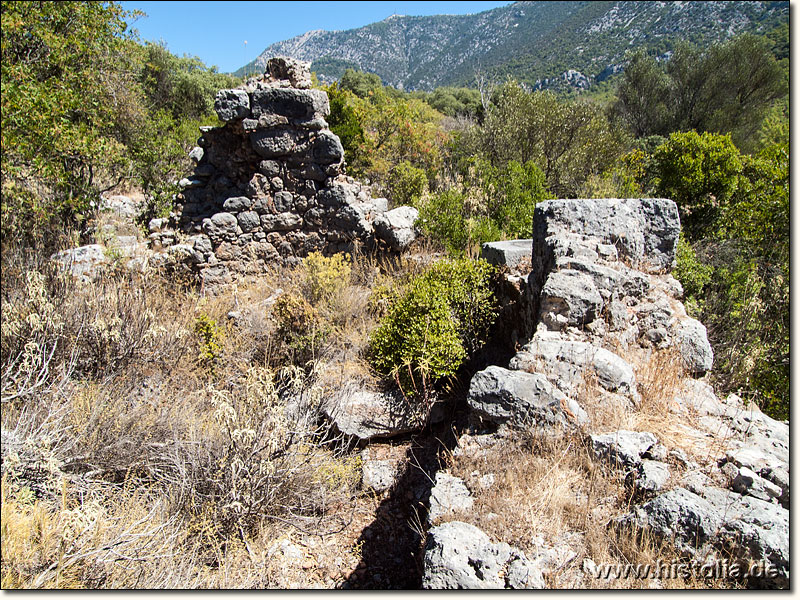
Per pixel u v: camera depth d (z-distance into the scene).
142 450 3.95
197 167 7.94
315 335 5.34
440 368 4.68
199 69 25.94
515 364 3.49
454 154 14.23
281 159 7.67
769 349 6.08
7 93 7.41
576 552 2.32
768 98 21.56
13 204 7.60
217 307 6.57
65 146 7.86
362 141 12.44
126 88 10.69
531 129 13.32
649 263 4.62
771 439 3.06
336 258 6.81
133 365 5.04
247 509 3.52
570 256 4.26
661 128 22.50
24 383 4.33
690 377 3.76
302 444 4.04
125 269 6.68
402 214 7.89
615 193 10.28
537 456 2.88
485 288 5.37
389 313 5.46
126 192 11.96
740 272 7.24
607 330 3.86
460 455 3.03
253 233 7.74
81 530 2.77
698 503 2.35
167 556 2.96
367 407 4.70
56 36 8.84
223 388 5.11
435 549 2.24
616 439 2.83
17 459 3.34
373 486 4.21
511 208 8.02
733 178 9.60
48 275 6.12
